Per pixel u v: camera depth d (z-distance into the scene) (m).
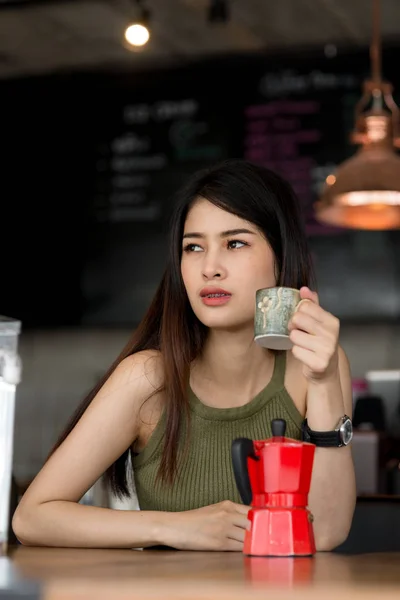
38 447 6.58
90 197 6.39
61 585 1.05
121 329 6.66
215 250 2.03
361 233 5.89
